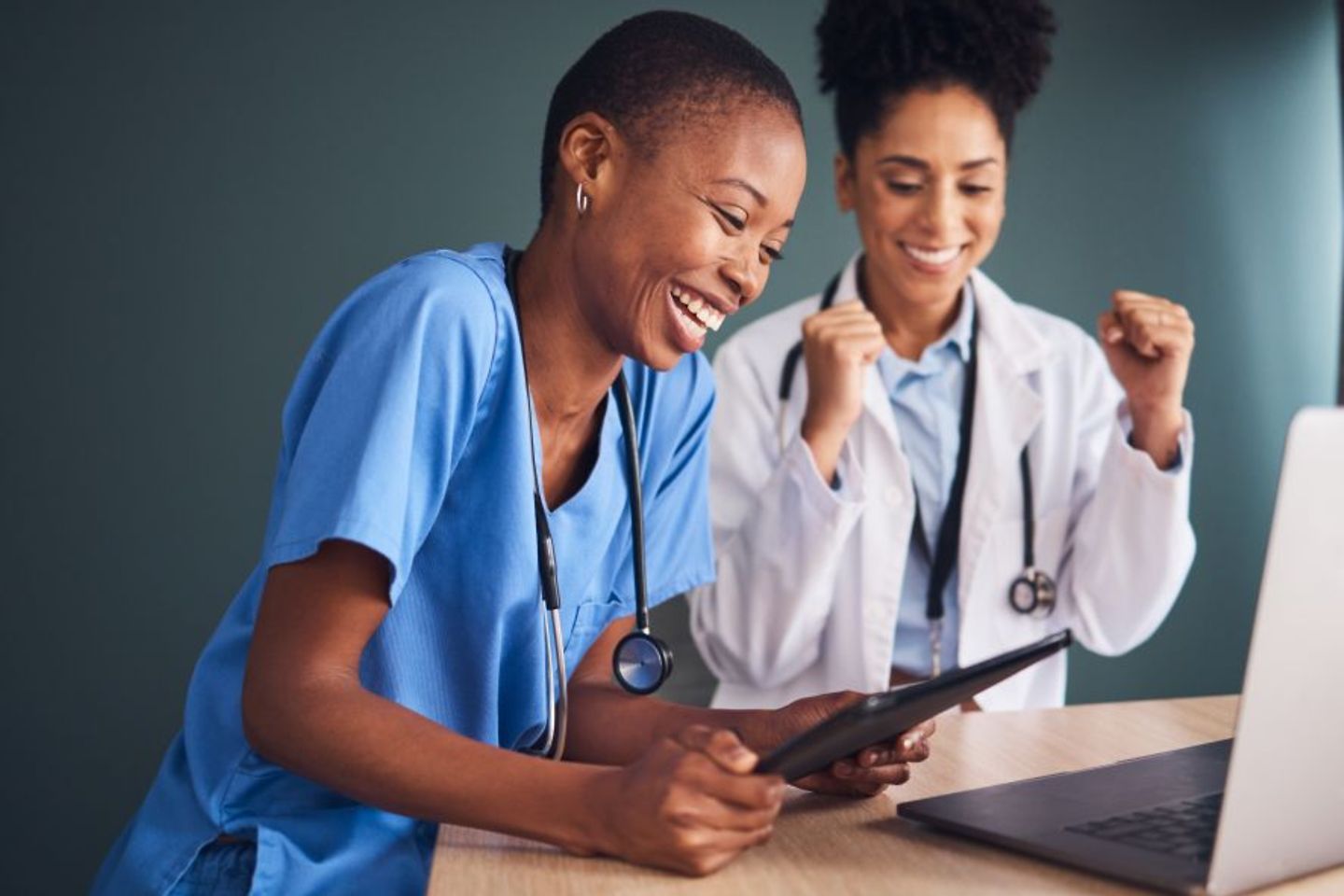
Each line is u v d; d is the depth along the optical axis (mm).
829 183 2887
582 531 1092
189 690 1020
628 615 1201
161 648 2637
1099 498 1857
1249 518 3086
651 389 1180
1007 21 1788
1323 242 3141
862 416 1874
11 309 2615
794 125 1008
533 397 1059
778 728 994
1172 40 3062
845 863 769
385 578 888
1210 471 3062
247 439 2682
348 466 884
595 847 783
